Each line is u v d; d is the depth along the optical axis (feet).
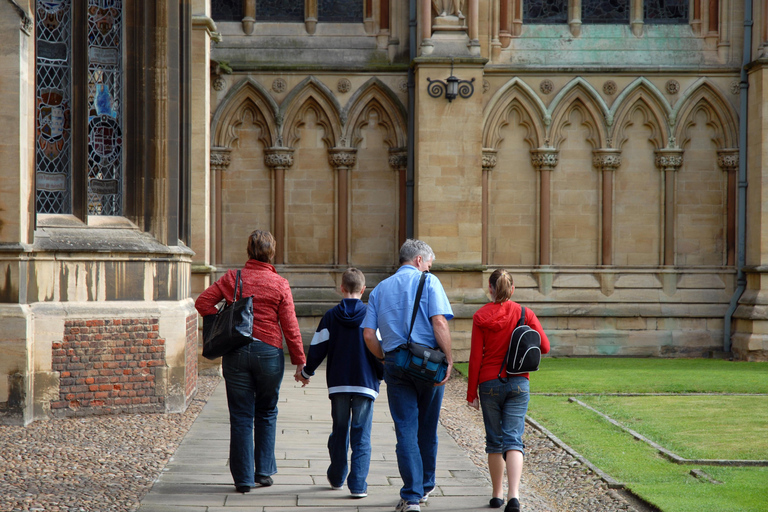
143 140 36.22
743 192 64.28
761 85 61.67
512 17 66.03
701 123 66.03
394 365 20.97
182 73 43.80
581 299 65.31
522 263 66.13
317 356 23.11
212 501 21.76
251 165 65.31
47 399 32.22
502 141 66.03
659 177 66.18
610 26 66.49
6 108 30.55
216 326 22.47
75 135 34.73
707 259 66.08
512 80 65.00
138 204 36.14
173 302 36.06
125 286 34.71
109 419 32.99
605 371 54.19
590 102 65.57
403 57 65.10
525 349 21.26
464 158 60.90
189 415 35.19
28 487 22.34
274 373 22.97
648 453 29.09
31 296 31.81
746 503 21.74
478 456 29.09
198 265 51.11
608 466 26.99
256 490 23.09
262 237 23.61
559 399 41.98
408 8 65.05
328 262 65.77
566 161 66.13
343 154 64.90
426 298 21.24
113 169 36.22
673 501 21.91
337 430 23.03
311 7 65.26
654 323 65.31
